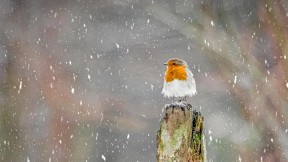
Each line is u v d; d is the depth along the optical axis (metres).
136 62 20.45
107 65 20.45
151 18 20.39
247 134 12.66
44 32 20.59
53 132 17.94
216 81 17.44
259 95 10.84
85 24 21.09
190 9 13.63
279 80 10.60
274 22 10.77
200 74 17.95
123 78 20.16
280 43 10.64
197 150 4.68
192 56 18.73
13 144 17.94
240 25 14.43
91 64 20.45
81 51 20.64
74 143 18.19
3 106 18.25
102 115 18.59
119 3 19.45
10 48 19.78
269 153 11.81
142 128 19.08
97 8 21.06
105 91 19.48
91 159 18.73
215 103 17.44
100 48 20.78
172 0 13.99
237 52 10.80
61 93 18.38
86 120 18.27
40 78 18.75
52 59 19.78
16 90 18.69
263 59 11.37
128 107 19.30
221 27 11.49
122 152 19.92
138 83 20.11
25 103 18.36
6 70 19.22
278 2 10.80
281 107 10.70
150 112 19.58
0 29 20.39
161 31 20.09
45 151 17.88
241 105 11.12
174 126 4.70
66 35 20.81
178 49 19.45
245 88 10.89
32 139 18.02
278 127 10.88
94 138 18.78
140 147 20.25
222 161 16.05
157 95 19.83
